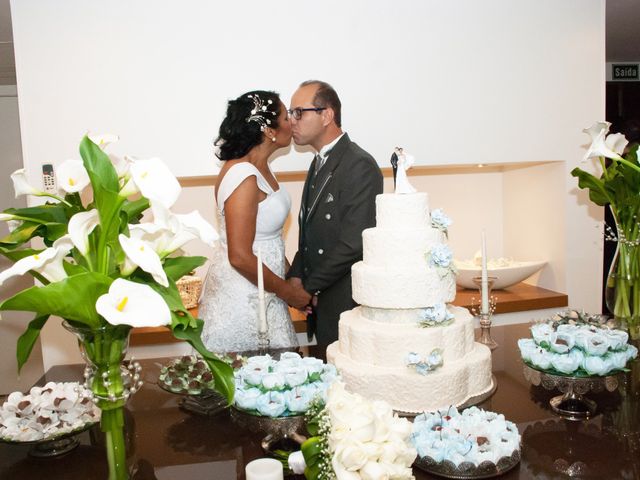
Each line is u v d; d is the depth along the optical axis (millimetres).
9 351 3764
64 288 819
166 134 2412
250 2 2410
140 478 1102
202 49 2400
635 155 1702
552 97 2711
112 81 2357
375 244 1452
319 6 2459
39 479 1111
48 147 2344
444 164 2637
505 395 1456
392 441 836
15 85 3762
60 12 2299
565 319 1594
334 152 2213
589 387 1332
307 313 2264
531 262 2875
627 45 3797
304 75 2480
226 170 2057
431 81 2582
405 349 1367
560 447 1169
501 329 2086
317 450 889
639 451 1144
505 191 3201
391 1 2510
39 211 981
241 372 1278
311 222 2264
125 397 966
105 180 864
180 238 977
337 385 934
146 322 787
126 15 2340
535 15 2652
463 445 1056
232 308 2090
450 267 1410
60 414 1220
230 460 1169
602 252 2795
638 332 1771
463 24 2586
